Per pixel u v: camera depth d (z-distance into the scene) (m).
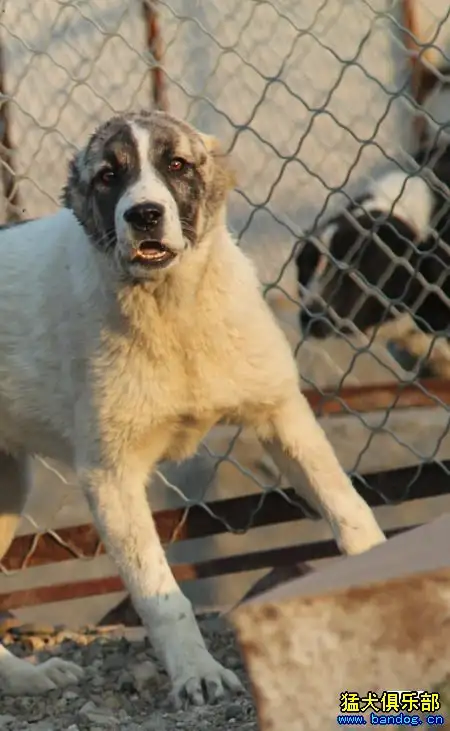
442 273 8.18
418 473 7.45
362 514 6.22
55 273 6.43
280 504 7.49
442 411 8.34
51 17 9.52
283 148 9.52
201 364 6.05
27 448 6.90
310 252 8.78
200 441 6.50
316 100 9.57
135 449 6.16
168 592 5.93
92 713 5.81
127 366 6.05
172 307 5.94
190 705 5.68
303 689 3.57
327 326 8.57
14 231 6.82
